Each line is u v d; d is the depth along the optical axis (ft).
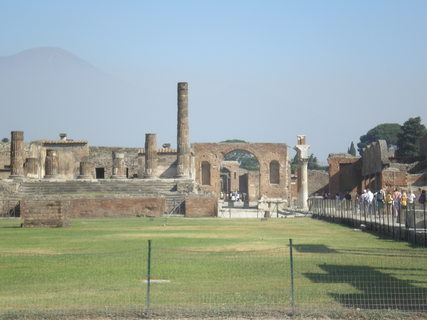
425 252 102.68
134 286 73.72
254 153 351.46
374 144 250.37
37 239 128.57
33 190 252.62
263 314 60.75
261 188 351.67
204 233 145.28
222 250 106.73
